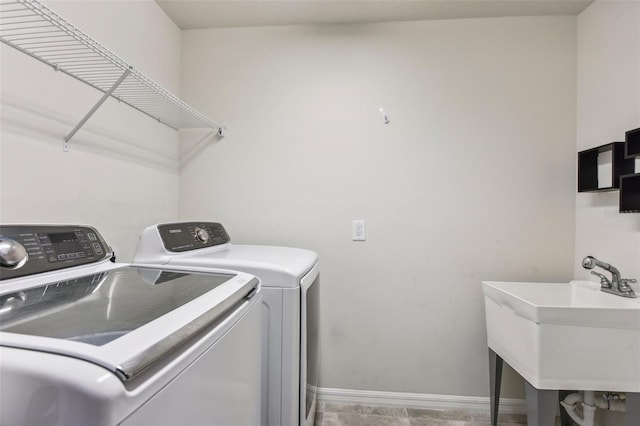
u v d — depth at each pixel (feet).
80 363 1.33
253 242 6.21
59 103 3.65
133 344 1.50
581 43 5.60
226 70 6.24
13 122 3.17
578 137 5.65
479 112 5.84
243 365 2.60
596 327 3.94
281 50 6.15
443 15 5.76
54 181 3.60
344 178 6.05
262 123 6.19
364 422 5.52
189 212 6.33
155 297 2.31
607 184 5.07
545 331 4.02
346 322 6.05
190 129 6.34
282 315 3.58
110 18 4.36
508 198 5.80
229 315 2.35
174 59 6.10
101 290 2.49
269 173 6.18
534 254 5.76
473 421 5.57
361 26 6.02
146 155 5.32
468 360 5.88
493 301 5.22
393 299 5.98
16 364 1.33
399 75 5.96
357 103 6.02
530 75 5.77
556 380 4.02
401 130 5.96
